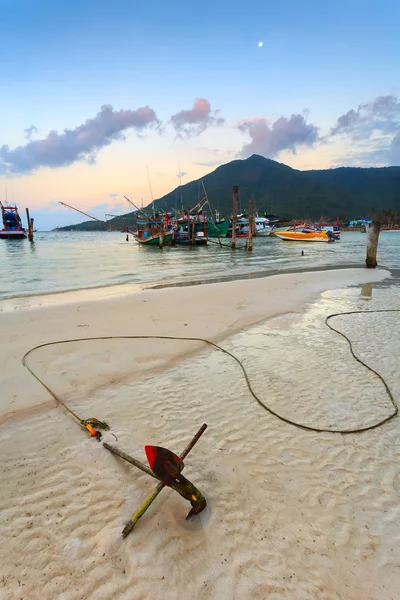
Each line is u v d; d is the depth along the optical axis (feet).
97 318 26.94
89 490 9.73
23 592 6.98
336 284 44.78
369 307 32.17
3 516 8.77
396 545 8.23
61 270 64.85
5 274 58.54
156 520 8.77
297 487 10.00
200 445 11.84
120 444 11.77
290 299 35.09
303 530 8.58
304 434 12.59
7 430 12.42
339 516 9.02
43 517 8.79
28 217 169.78
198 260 86.07
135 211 156.97
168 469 8.07
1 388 15.43
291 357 19.89
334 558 7.86
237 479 10.27
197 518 8.85
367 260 62.08
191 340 22.39
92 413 13.73
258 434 12.55
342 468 10.83
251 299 34.63
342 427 13.06
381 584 7.29
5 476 10.16
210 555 7.88
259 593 7.07
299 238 166.61
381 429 12.96
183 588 7.14
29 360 18.62
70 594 6.99
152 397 15.14
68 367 17.85
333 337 23.45
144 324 25.57
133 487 9.89
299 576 7.44
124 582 7.25
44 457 11.06
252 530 8.55
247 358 19.72
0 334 22.71
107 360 18.89
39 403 14.29
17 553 7.82
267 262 79.30
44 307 30.09
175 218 176.76
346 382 16.75
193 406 14.44
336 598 7.00
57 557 7.76
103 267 70.38
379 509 9.28
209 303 32.53
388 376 17.47
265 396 15.33
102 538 8.23
